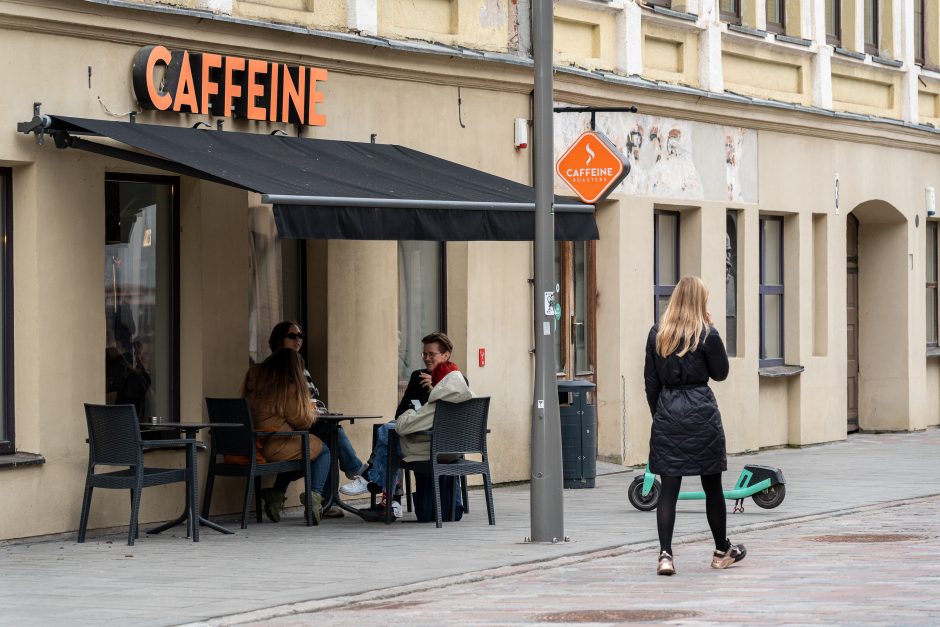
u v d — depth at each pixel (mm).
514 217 15430
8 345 14773
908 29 30438
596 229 16391
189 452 14695
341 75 17844
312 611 10883
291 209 13461
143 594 11461
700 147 24375
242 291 16594
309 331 18031
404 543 14461
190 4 15977
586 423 20000
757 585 11789
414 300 19562
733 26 25125
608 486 20344
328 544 14406
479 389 20016
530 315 20891
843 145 28125
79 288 14984
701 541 14750
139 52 15500
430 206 14594
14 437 14750
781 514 16766
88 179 15070
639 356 22938
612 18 22703
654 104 23156
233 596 11328
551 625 10078
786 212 26594
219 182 13953
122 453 14344
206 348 16203
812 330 27266
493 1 20219
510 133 20484
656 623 10055
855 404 30484
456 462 16016
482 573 12531
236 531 15453
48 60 14688
